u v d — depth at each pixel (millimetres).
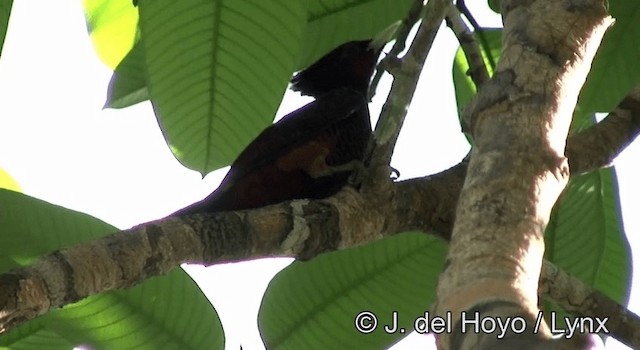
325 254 6180
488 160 3740
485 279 3160
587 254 6852
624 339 5789
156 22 6262
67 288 4820
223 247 5449
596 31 4316
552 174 3727
